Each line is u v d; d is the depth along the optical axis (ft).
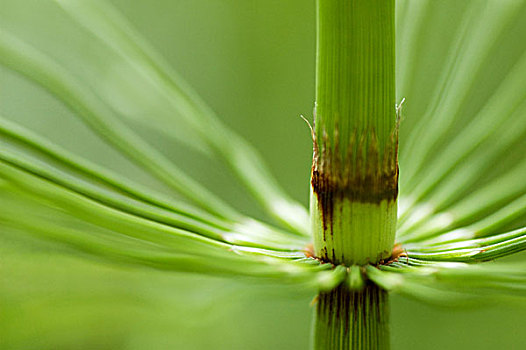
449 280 0.63
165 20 0.99
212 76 0.98
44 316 0.75
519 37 0.82
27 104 0.93
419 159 0.77
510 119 0.77
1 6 0.82
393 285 0.65
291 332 1.07
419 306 1.03
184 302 0.80
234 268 0.63
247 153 0.81
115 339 0.86
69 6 0.77
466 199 0.76
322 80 0.68
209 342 0.95
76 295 0.76
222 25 0.98
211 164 0.97
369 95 0.68
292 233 0.76
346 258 0.70
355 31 0.67
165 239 0.66
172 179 0.74
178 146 0.97
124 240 0.66
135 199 0.70
